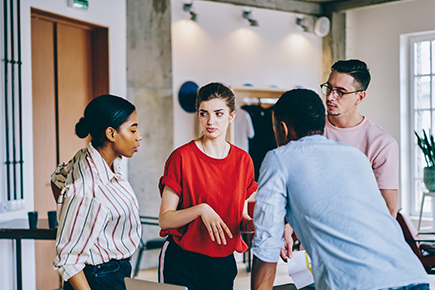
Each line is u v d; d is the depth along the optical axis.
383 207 1.79
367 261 1.67
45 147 5.12
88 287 1.98
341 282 1.68
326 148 1.82
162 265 2.29
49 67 5.16
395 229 1.77
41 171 5.08
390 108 8.02
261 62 7.55
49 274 5.20
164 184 2.24
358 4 7.72
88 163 2.02
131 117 2.08
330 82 2.44
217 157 2.25
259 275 1.83
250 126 7.40
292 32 7.87
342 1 7.92
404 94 7.98
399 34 7.90
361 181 1.78
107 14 5.57
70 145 5.40
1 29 4.28
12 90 4.34
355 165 1.81
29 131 4.57
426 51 7.82
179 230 2.22
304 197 1.75
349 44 8.27
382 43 8.07
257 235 1.81
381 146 2.48
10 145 4.38
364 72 2.40
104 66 5.62
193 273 2.23
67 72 5.35
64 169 2.36
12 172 4.39
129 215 2.10
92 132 2.05
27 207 4.53
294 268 2.31
